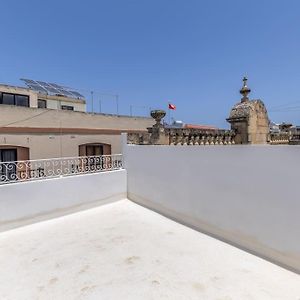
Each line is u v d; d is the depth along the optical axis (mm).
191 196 5676
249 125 7633
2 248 4699
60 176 6598
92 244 4832
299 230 3654
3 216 5457
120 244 4820
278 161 3910
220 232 5000
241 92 8195
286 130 12234
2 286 3531
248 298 3201
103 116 13211
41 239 5090
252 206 4348
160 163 6602
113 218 6320
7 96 14422
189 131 7426
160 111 6961
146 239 5043
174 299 3188
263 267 3920
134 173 7617
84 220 6188
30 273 3844
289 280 3562
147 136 7242
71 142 11594
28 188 5852
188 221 5777
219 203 5000
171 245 4758
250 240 4410
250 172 4363
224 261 4137
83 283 3561
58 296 3289
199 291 3350
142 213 6684
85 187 6930
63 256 4363
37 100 16297
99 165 7555
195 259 4211
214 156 5062
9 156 9742
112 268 3951
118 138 13695
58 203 6383
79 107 20281
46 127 10867
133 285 3494
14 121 9984
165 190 6465
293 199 3717
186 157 5762
